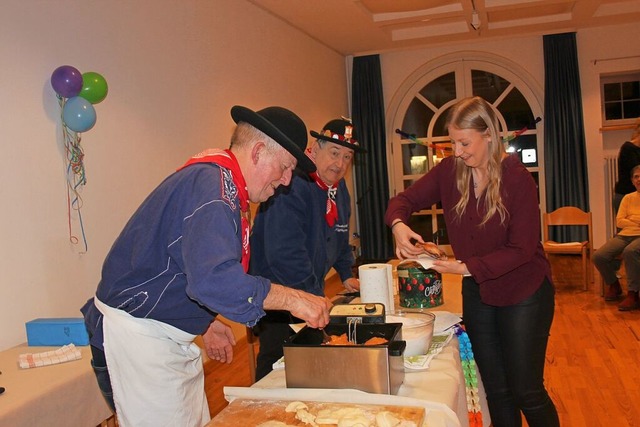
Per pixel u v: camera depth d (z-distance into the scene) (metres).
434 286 2.17
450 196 2.09
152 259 1.31
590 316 4.51
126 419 1.38
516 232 1.91
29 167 2.58
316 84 6.45
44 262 2.65
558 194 6.89
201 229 1.20
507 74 7.17
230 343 1.80
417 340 1.57
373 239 7.54
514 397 2.03
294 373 1.36
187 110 3.83
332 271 6.72
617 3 6.11
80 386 1.99
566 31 6.75
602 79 6.98
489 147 1.93
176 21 3.73
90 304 1.54
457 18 6.28
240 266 1.19
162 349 1.38
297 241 2.05
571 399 3.04
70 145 2.80
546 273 2.00
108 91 3.08
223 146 4.29
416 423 1.11
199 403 1.49
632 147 5.52
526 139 7.20
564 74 6.79
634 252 4.53
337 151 2.14
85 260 2.90
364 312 1.57
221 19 4.32
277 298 1.26
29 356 2.14
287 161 1.39
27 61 2.58
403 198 2.22
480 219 2.00
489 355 2.07
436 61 7.34
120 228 3.16
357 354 1.31
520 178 1.92
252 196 1.42
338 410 1.20
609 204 6.90
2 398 1.80
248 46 4.77
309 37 6.25
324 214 2.22
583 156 6.82
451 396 1.35
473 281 2.08
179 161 3.72
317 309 1.31
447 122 1.94
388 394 1.30
